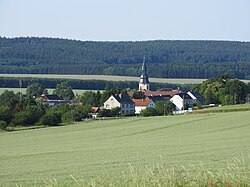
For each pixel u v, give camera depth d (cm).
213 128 9356
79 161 4788
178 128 9875
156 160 4453
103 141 8169
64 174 3775
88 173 3731
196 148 5591
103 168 4041
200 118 11594
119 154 5306
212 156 4569
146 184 1967
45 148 7219
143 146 6319
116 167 4069
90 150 6066
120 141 7925
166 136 8444
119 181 2077
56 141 8712
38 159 5200
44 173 3928
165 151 5388
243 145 5719
